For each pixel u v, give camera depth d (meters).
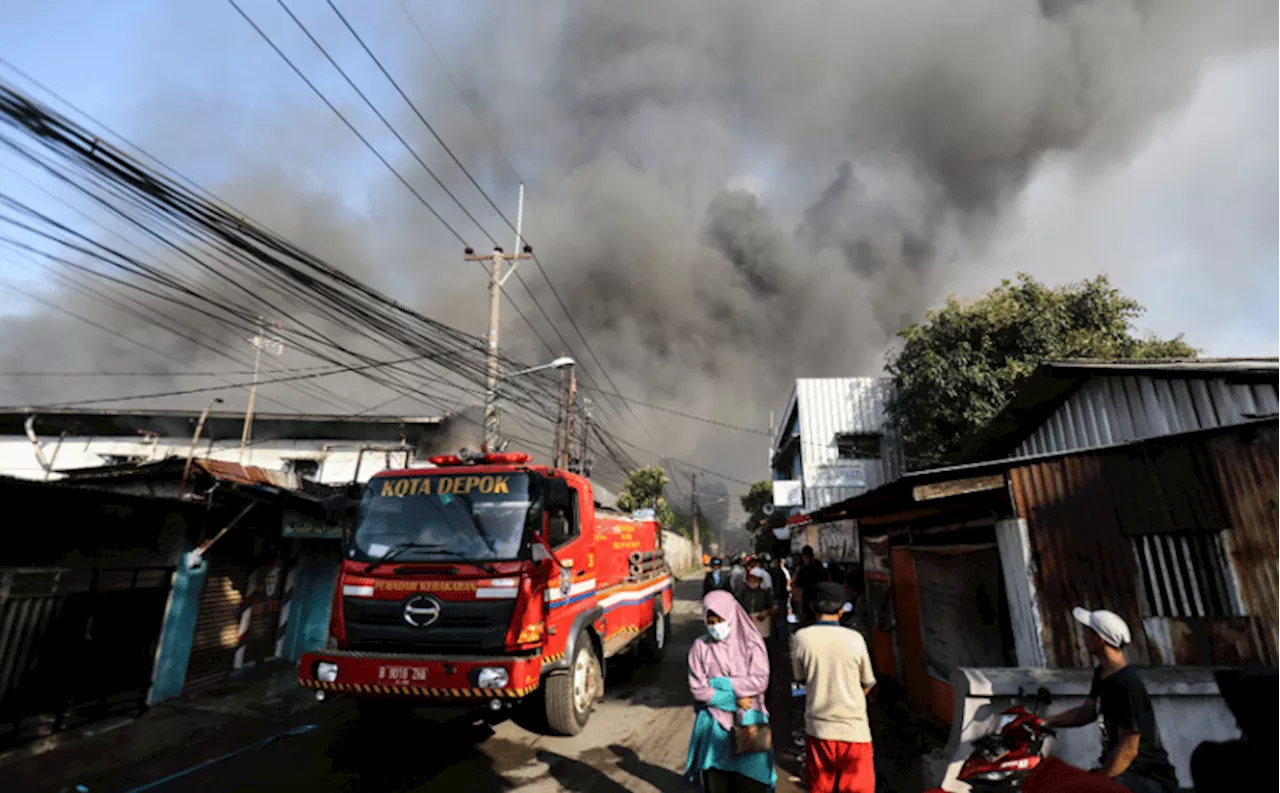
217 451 20.28
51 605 6.41
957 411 17.12
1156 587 4.72
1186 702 3.73
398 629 5.73
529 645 5.63
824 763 3.50
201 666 8.30
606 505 9.52
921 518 7.18
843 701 3.54
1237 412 7.25
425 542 6.08
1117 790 2.34
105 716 6.86
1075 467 5.15
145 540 7.55
